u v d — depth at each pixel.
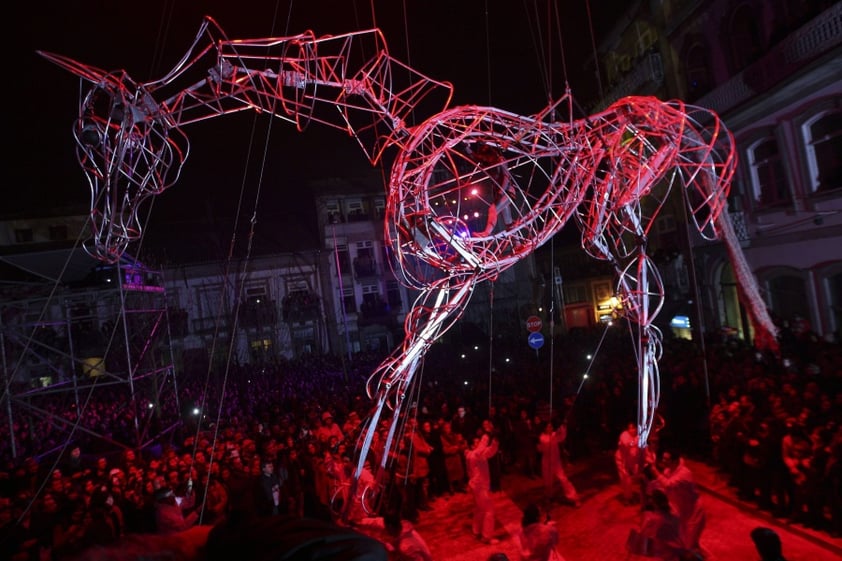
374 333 36.94
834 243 15.00
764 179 17.45
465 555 8.82
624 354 18.66
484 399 15.64
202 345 32.53
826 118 15.05
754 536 4.40
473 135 3.96
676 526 6.37
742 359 13.73
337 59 3.89
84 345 24.09
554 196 4.30
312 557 0.85
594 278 35.34
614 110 4.46
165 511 7.97
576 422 12.95
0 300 16.22
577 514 9.77
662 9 21.50
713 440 10.37
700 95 19.83
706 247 19.80
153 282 21.47
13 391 17.81
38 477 11.45
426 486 11.19
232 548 0.94
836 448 7.41
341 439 11.70
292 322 34.19
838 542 7.26
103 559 0.95
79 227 32.41
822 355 12.02
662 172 4.72
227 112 3.81
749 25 17.34
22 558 7.10
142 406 18.33
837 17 13.30
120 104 3.35
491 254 4.25
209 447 11.89
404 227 3.97
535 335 17.44
